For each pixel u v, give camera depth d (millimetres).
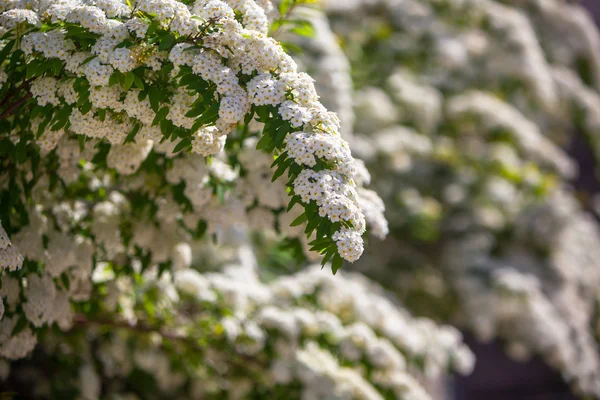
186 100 1462
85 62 1448
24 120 1549
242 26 1519
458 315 3836
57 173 1697
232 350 2035
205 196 1718
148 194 1763
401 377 2080
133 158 1642
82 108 1464
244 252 2518
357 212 1408
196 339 2025
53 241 1704
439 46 3891
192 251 2062
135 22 1455
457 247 3914
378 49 3891
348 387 2023
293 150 1410
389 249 3869
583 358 3746
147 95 1460
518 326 3680
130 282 1949
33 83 1491
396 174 3826
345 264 3678
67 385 2051
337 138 1435
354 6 3732
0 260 1490
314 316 2084
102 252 1831
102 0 1473
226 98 1423
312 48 2383
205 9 1458
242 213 1778
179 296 2057
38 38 1461
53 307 1684
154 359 2168
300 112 1426
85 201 1804
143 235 1801
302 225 1776
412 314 3793
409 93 3865
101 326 2006
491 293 3734
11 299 1633
